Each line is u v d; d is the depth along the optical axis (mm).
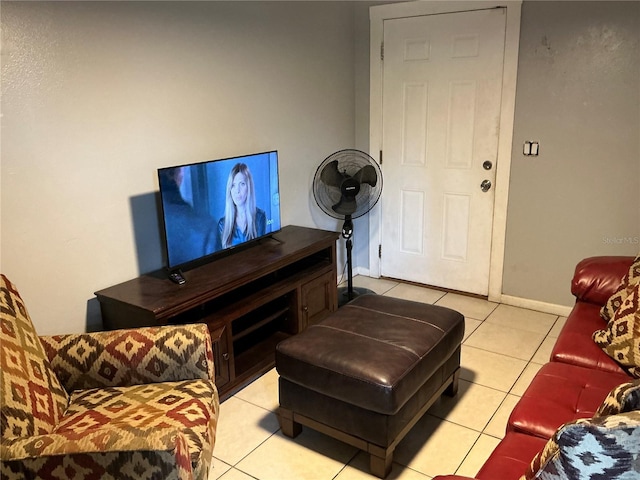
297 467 2150
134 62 2480
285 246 3016
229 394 2650
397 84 3713
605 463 902
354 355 2072
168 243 2480
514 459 1479
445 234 3791
